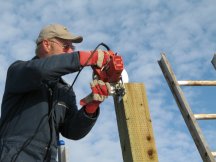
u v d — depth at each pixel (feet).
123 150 13.73
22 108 9.85
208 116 15.99
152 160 13.16
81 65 9.84
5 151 9.25
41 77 9.48
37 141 9.46
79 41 11.21
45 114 9.84
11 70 10.02
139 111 13.92
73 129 10.80
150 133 13.60
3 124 9.87
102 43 10.34
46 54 10.78
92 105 10.38
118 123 14.24
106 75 10.27
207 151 14.83
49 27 10.96
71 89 11.16
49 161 9.49
